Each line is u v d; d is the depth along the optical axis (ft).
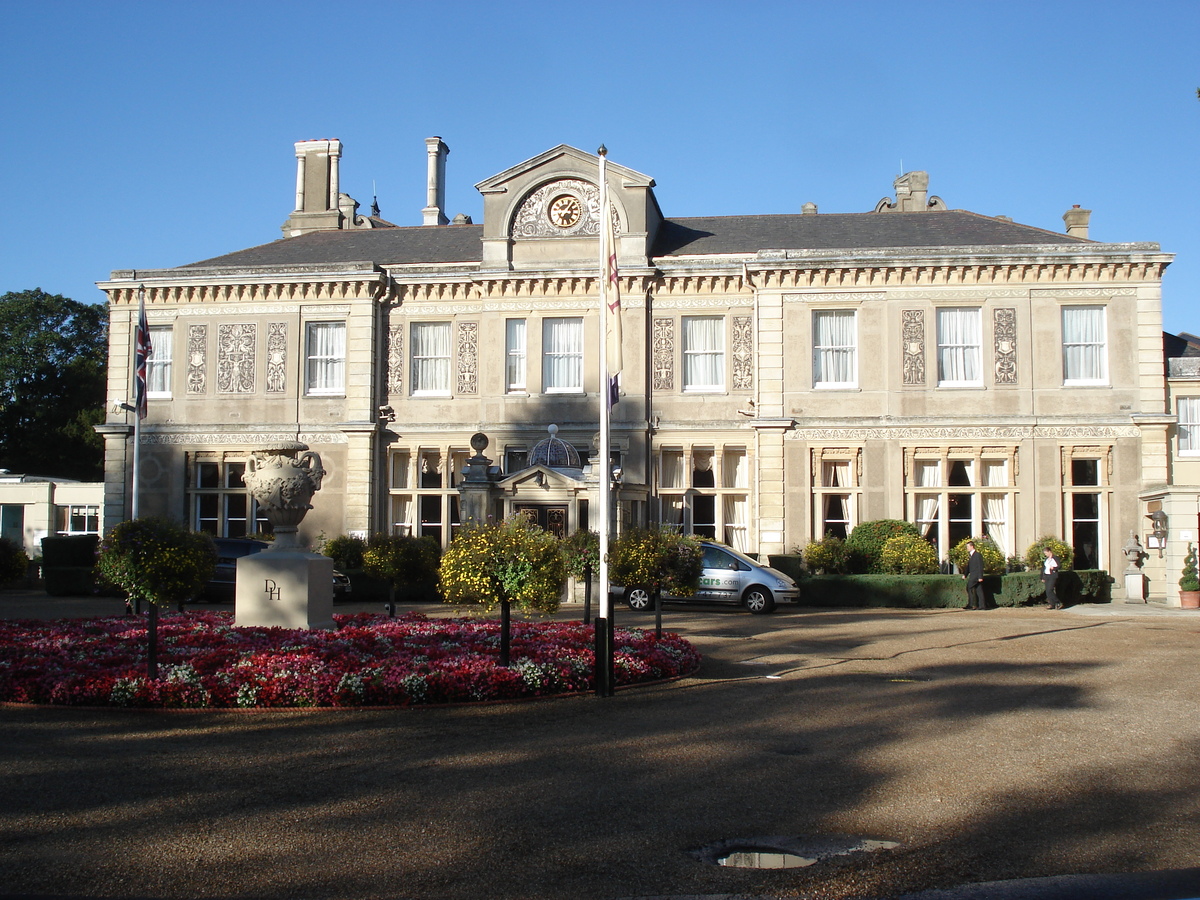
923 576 95.50
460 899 20.99
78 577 106.22
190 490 115.65
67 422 189.26
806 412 107.34
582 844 24.45
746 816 26.73
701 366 111.24
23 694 43.16
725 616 85.71
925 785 29.81
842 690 46.44
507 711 41.86
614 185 110.83
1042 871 22.56
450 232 127.54
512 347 113.09
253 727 38.60
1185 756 33.37
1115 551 103.86
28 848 23.93
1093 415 104.88
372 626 58.59
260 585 57.16
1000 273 106.22
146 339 102.78
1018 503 105.09
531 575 46.50
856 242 113.29
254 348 115.65
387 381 115.03
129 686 42.24
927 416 106.32
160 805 27.55
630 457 109.81
